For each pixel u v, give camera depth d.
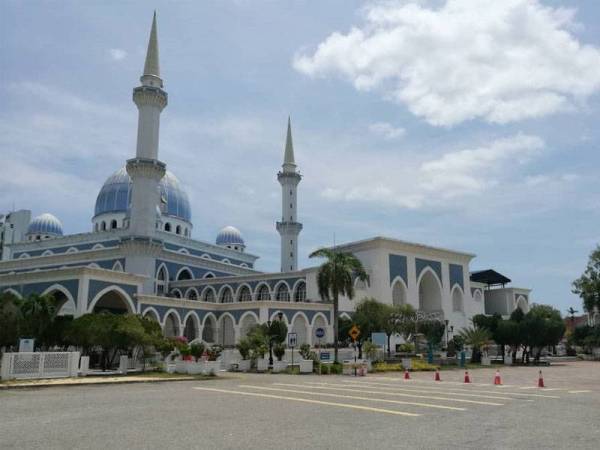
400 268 74.94
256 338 44.25
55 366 29.16
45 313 38.34
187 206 93.50
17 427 13.07
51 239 88.94
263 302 59.72
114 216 86.69
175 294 81.56
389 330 57.38
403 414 15.71
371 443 11.20
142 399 19.69
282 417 14.97
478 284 90.81
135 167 62.09
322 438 11.74
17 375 27.56
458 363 54.50
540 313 64.19
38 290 49.56
